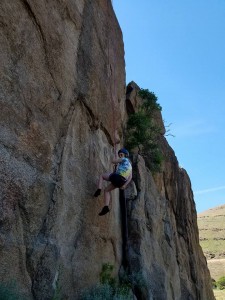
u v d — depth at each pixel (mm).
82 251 4879
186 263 11641
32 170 3918
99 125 6105
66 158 4738
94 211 5375
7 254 3395
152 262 7664
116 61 7586
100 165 5844
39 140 4109
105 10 7180
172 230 10883
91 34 6125
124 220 7449
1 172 3457
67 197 4598
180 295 9609
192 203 13883
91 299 4617
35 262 3771
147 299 6574
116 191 7152
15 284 3398
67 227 4555
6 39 3756
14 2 3945
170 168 11992
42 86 4324
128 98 9805
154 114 11273
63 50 4969
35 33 4301
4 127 3584
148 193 8617
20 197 3678
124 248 7109
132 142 9164
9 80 3730
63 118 4785
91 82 5805
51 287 3910
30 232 3785
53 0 4828
